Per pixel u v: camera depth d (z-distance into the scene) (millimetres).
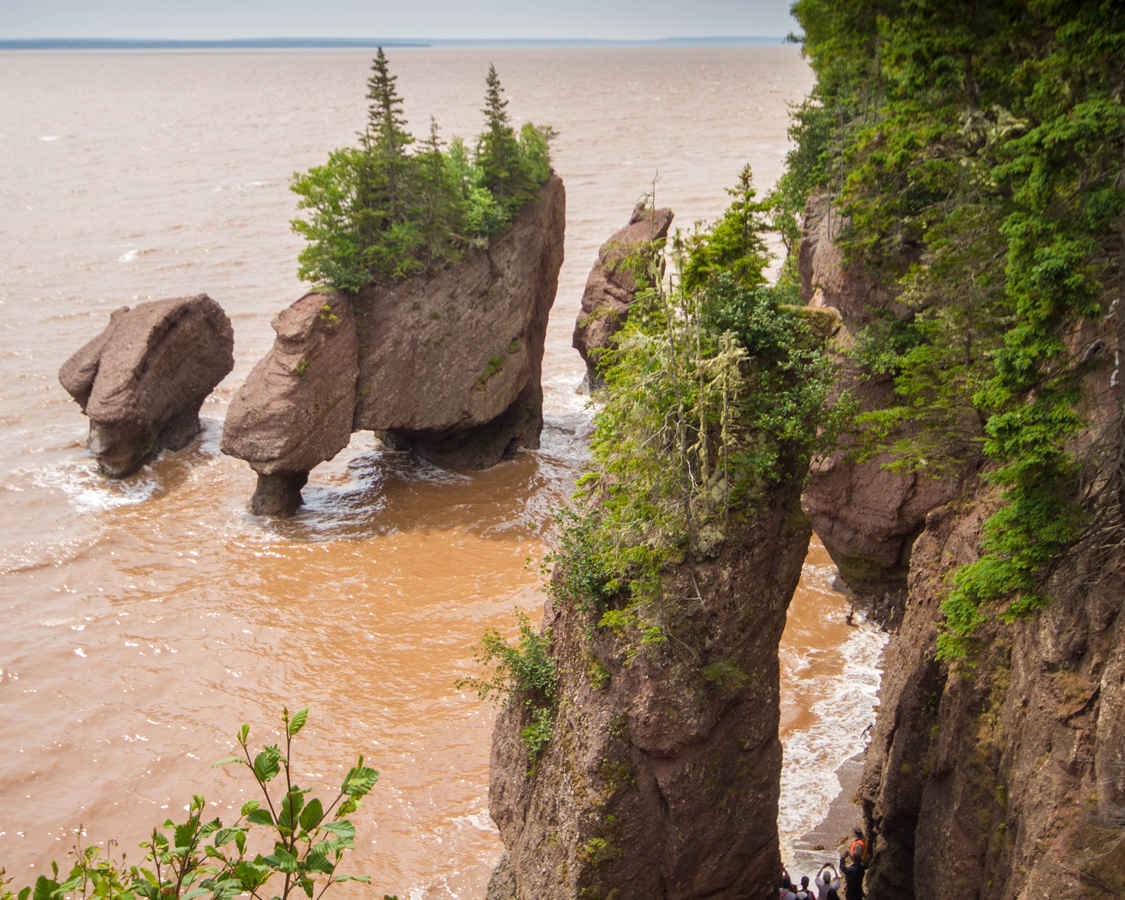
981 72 24984
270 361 44219
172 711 31859
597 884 18391
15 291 78062
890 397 31375
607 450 19312
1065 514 15281
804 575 38969
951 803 19312
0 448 51906
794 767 28344
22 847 26297
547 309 54625
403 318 46438
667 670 17922
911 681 22188
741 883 20312
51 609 37750
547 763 19984
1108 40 16719
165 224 102875
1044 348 15180
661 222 53906
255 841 26656
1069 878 14234
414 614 37500
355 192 45781
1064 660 15578
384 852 26219
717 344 18375
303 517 45688
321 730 30844
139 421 48125
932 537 23234
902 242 30234
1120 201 14852
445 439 49750
